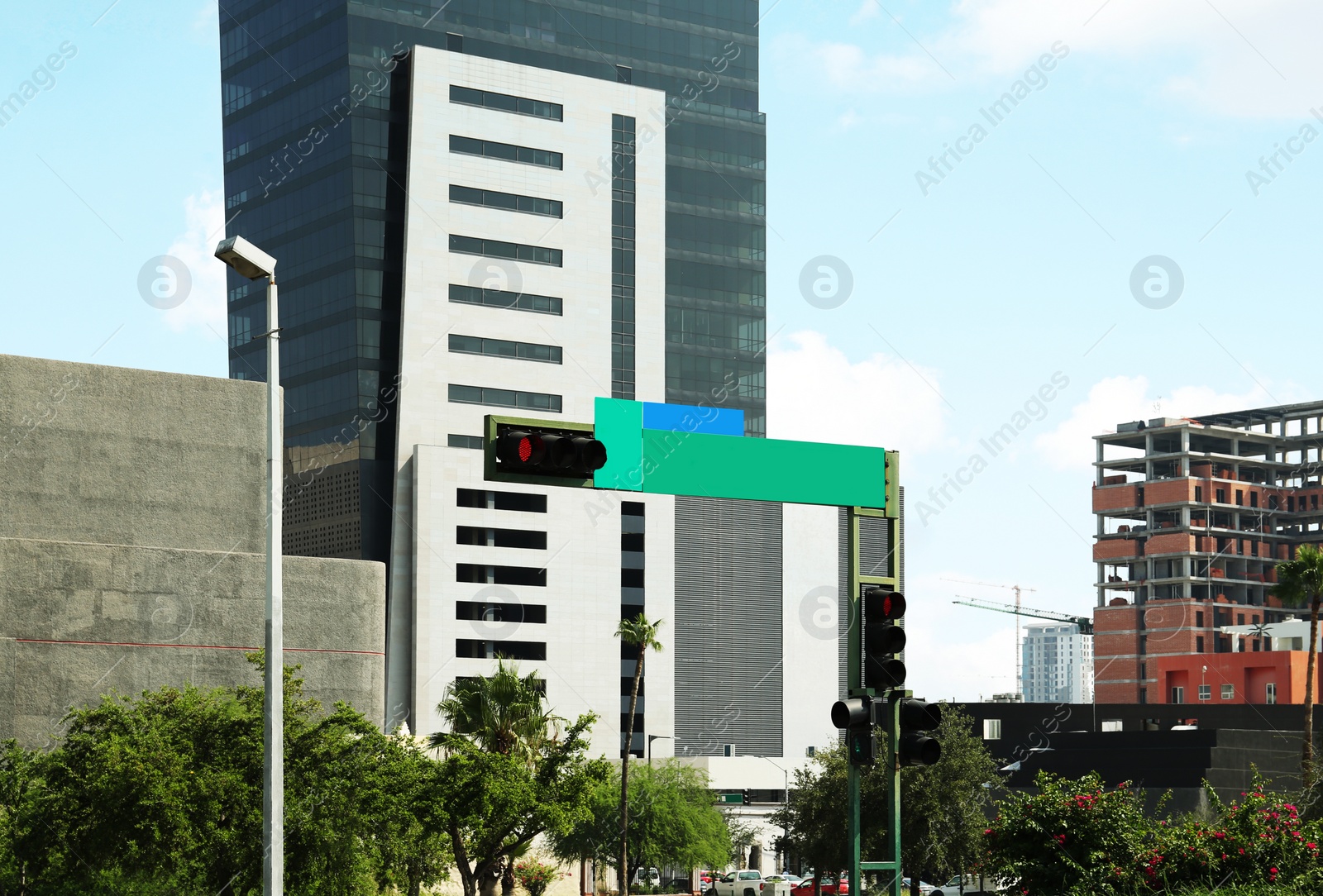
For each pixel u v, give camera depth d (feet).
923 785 176.24
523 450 61.05
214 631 151.43
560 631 391.86
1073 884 87.30
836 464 70.59
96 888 94.53
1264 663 472.44
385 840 103.60
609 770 134.41
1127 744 248.73
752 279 459.32
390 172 402.93
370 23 405.18
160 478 162.20
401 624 375.25
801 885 253.85
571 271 414.00
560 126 417.69
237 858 92.89
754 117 468.75
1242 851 85.92
